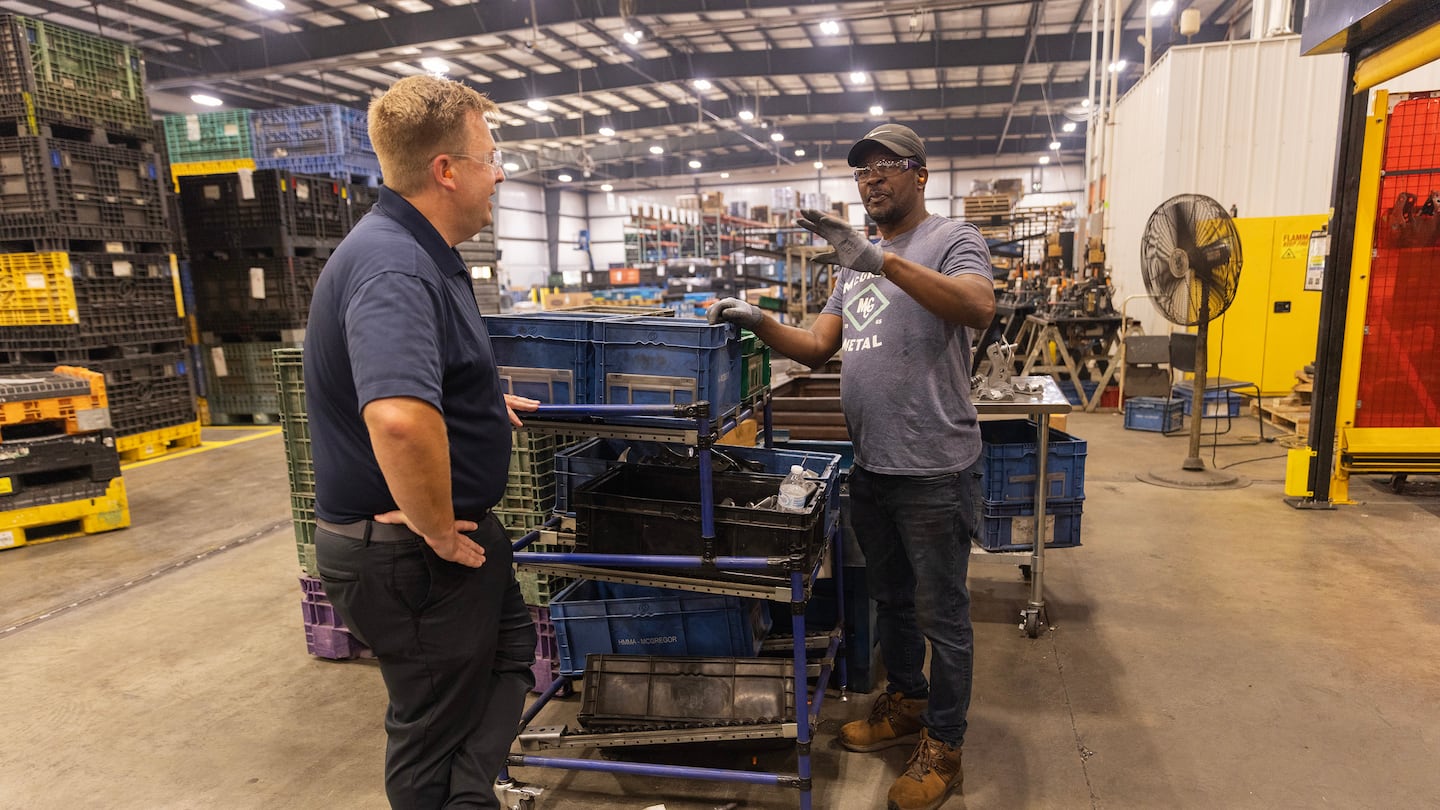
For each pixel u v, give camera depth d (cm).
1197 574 366
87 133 614
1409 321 439
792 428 363
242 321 775
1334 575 358
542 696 250
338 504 143
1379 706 253
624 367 202
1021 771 226
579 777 231
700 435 187
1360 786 214
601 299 1289
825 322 229
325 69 1273
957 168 2466
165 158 789
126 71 630
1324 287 443
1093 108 1123
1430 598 330
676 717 222
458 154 146
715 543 196
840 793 218
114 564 409
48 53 567
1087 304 803
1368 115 419
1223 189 788
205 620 342
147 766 239
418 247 140
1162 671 280
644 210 1564
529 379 212
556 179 2655
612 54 1451
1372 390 451
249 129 855
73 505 445
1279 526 428
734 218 1670
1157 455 603
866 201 205
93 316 607
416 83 144
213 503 515
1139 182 894
